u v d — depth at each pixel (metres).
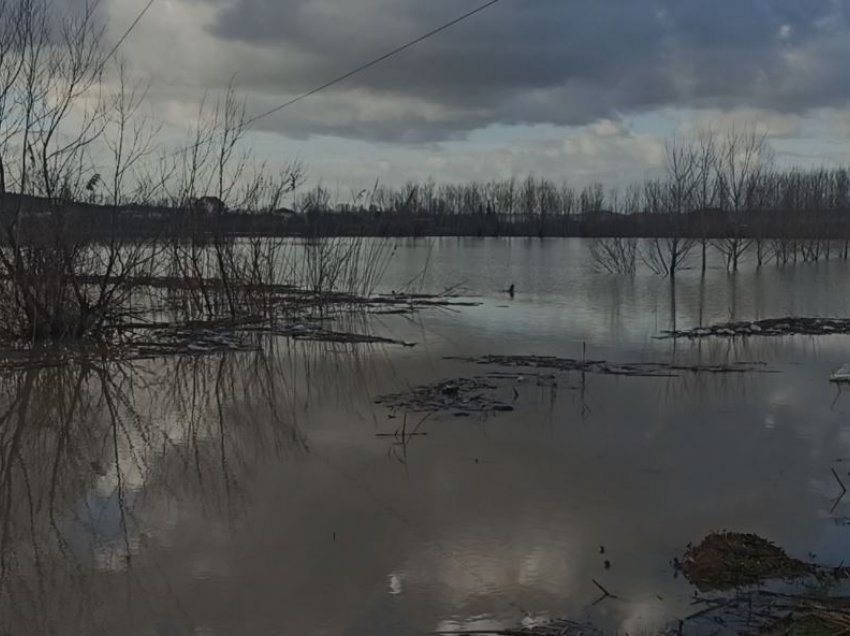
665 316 19.02
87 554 5.10
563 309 20.69
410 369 11.82
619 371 11.48
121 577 4.75
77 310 14.21
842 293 25.27
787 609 4.21
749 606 4.26
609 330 16.48
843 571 4.68
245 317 17.52
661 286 28.08
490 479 6.54
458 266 39.59
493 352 13.52
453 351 13.62
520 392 9.98
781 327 16.34
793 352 13.50
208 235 17.84
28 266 13.34
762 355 13.16
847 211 44.03
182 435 8.12
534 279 31.33
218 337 14.95
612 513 5.73
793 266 38.34
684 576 4.68
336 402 9.59
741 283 29.25
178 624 4.16
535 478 6.55
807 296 24.34
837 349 13.84
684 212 32.84
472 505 5.92
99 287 16.02
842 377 10.74
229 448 7.59
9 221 13.13
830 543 5.17
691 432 8.03
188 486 6.45
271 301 18.41
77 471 6.90
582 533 5.36
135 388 10.65
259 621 4.18
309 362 12.62
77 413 9.17
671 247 35.09
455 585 4.59
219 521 5.66
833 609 4.13
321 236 22.52
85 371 11.77
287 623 4.16
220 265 17.62
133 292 17.09
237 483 6.51
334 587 4.57
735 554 4.87
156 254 16.16
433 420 8.55
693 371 11.55
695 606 4.29
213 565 4.90
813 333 15.78
